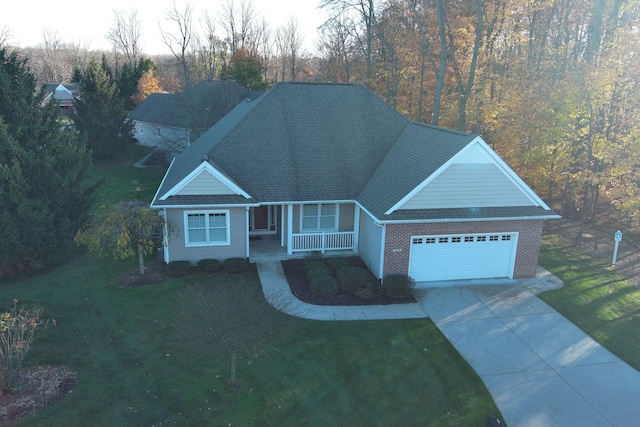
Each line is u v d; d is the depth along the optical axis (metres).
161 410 10.77
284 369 12.57
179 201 17.95
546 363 13.38
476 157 17.27
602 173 21.91
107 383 11.62
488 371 12.94
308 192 19.73
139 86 58.84
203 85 41.06
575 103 20.89
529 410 11.45
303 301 16.47
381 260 17.59
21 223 18.48
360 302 16.58
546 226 26.86
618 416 11.33
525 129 24.20
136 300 16.14
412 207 17.33
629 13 26.03
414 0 30.45
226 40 69.00
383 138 22.41
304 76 76.44
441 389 12.10
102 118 39.94
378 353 13.54
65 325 14.43
